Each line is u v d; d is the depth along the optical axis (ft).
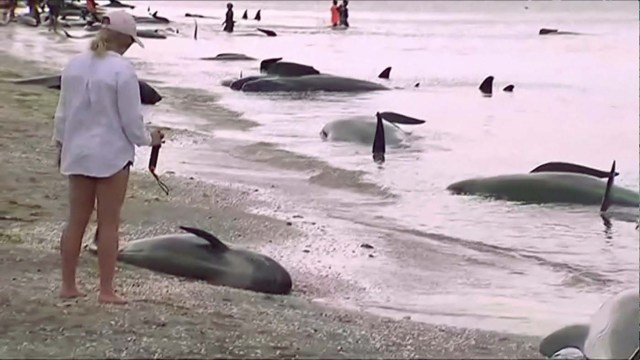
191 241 105.91
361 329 87.04
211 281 100.99
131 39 82.94
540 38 602.03
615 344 80.94
